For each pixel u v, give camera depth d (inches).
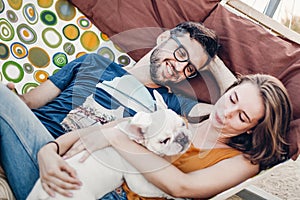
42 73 45.3
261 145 39.3
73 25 47.7
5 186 34.3
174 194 36.2
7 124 34.1
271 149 39.4
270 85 41.2
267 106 39.9
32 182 33.9
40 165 34.0
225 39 44.9
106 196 35.2
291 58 43.3
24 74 44.1
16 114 35.0
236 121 39.7
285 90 41.1
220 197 38.6
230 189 38.4
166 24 46.8
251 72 42.9
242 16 48.4
